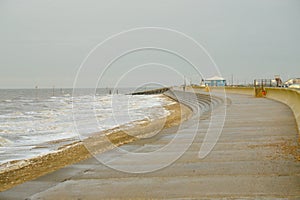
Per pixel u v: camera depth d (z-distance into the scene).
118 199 6.31
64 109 49.12
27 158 14.34
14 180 9.83
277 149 9.87
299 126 13.24
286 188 6.43
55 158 13.75
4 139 20.16
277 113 19.77
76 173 8.45
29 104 66.88
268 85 52.81
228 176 7.39
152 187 6.92
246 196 6.09
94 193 6.72
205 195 6.25
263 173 7.48
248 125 15.30
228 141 11.70
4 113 43.56
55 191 6.99
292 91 22.14
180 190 6.62
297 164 8.10
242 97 40.56
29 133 23.17
